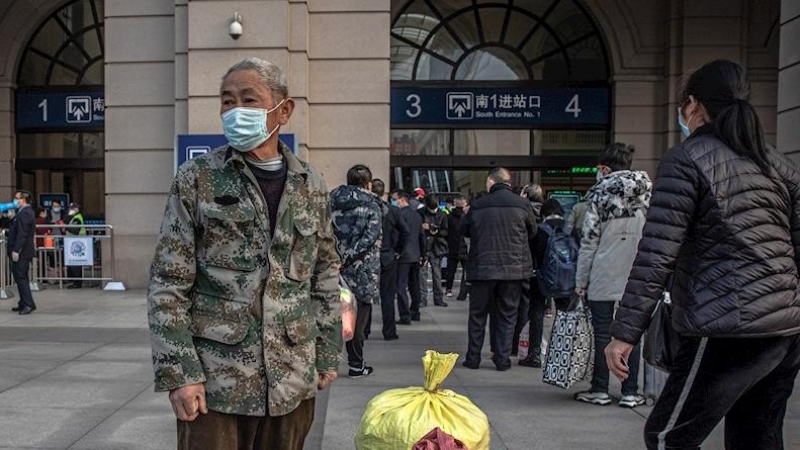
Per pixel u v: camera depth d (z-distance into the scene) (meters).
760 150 2.65
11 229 9.57
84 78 15.08
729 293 2.52
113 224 12.02
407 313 9.05
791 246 2.64
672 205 2.61
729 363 2.58
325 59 11.06
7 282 11.77
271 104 2.35
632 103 14.06
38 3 14.81
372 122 11.04
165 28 11.86
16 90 15.02
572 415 4.98
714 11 13.59
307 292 2.46
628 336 2.63
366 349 7.43
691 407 2.64
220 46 10.68
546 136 14.62
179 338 2.18
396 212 7.96
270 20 10.62
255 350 2.26
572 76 14.61
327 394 5.53
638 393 5.44
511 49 14.67
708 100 2.79
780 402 2.79
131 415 4.89
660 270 2.60
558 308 6.14
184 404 2.17
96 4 14.99
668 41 13.78
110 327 8.49
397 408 2.91
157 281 2.22
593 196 5.09
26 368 6.30
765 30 13.69
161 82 11.88
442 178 14.65
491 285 6.42
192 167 2.31
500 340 6.47
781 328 2.51
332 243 2.60
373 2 11.01
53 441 4.34
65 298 11.12
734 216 2.54
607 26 14.10
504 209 6.27
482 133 14.64
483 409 5.12
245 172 2.31
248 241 2.28
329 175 11.09
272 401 2.28
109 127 11.98
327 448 4.27
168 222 2.26
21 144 15.18
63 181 15.23
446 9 14.60
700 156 2.62
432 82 14.53
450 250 11.60
